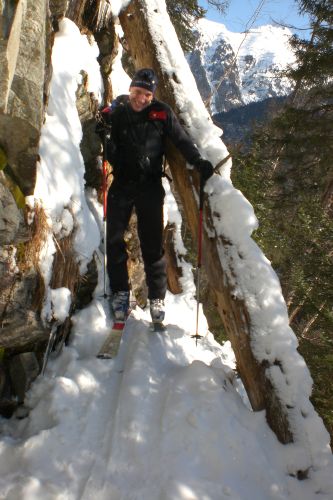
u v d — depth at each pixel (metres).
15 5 2.28
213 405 2.74
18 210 2.64
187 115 3.46
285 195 10.66
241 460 2.55
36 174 2.77
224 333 9.09
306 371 2.88
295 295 10.37
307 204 10.20
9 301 2.71
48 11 2.88
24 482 2.30
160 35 3.63
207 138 3.41
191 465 2.45
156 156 3.27
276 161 11.50
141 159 3.22
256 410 2.93
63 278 3.11
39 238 2.86
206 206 3.21
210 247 3.18
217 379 2.95
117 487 2.32
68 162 3.17
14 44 2.34
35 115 2.51
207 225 3.20
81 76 3.63
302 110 10.36
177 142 3.21
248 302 3.00
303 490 2.59
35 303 2.83
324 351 8.97
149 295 3.46
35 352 2.94
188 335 3.77
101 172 3.94
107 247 3.32
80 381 2.90
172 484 2.32
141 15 3.66
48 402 2.72
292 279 9.83
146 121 3.20
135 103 3.16
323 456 2.73
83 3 3.96
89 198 3.84
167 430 2.59
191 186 3.32
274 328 2.95
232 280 3.05
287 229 10.31
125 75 4.69
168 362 3.20
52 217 2.99
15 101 2.45
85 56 3.72
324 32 10.11
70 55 3.50
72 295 3.24
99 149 3.93
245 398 3.49
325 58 10.02
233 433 2.64
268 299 2.99
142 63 3.72
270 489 2.51
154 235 3.37
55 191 3.03
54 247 2.97
